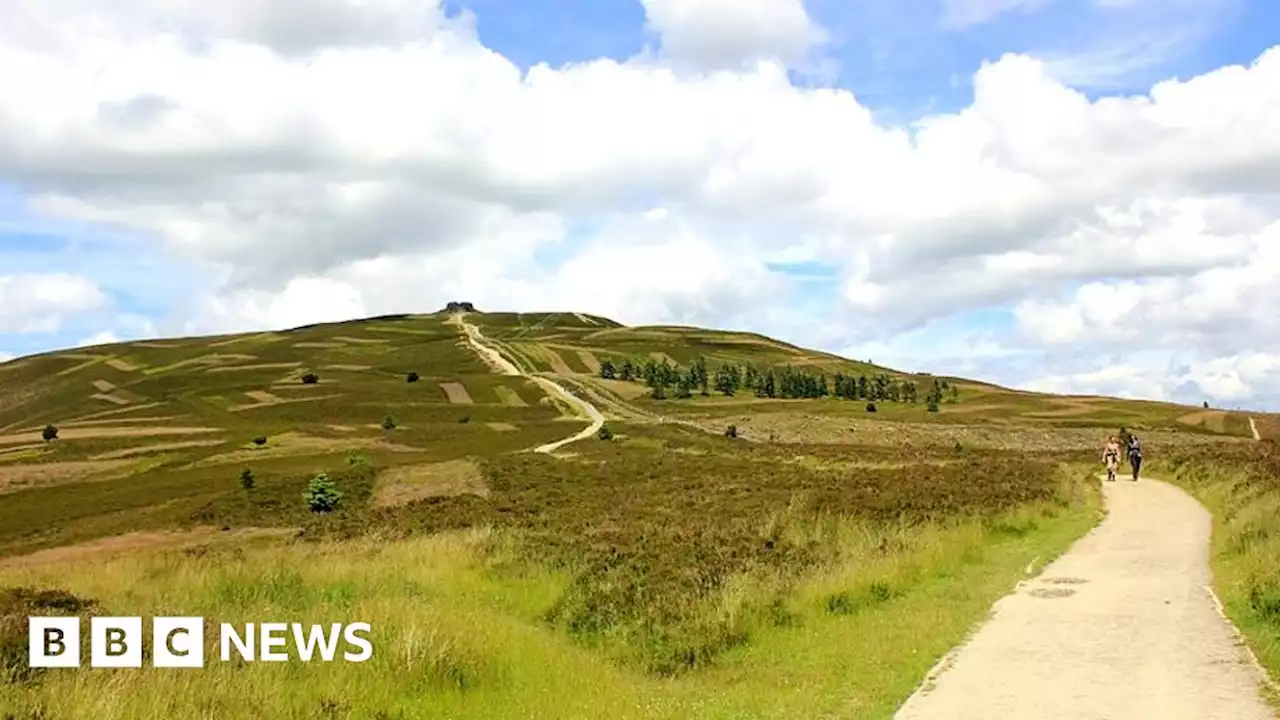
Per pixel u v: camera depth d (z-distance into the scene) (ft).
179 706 37.09
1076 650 44.42
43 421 506.89
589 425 370.73
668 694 44.34
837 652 48.24
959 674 41.29
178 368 615.16
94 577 81.92
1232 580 59.41
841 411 476.54
